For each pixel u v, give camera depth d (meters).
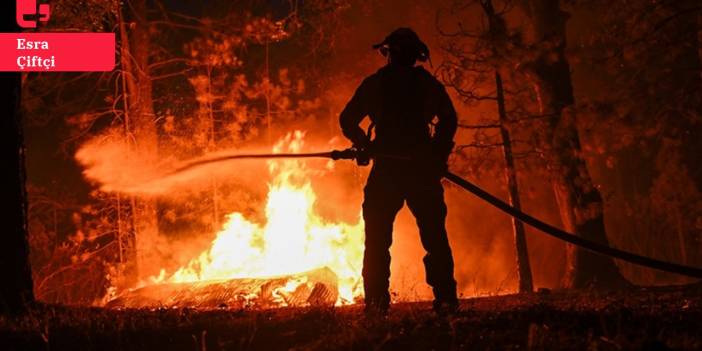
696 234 22.41
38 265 19.67
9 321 6.73
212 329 6.01
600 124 12.57
